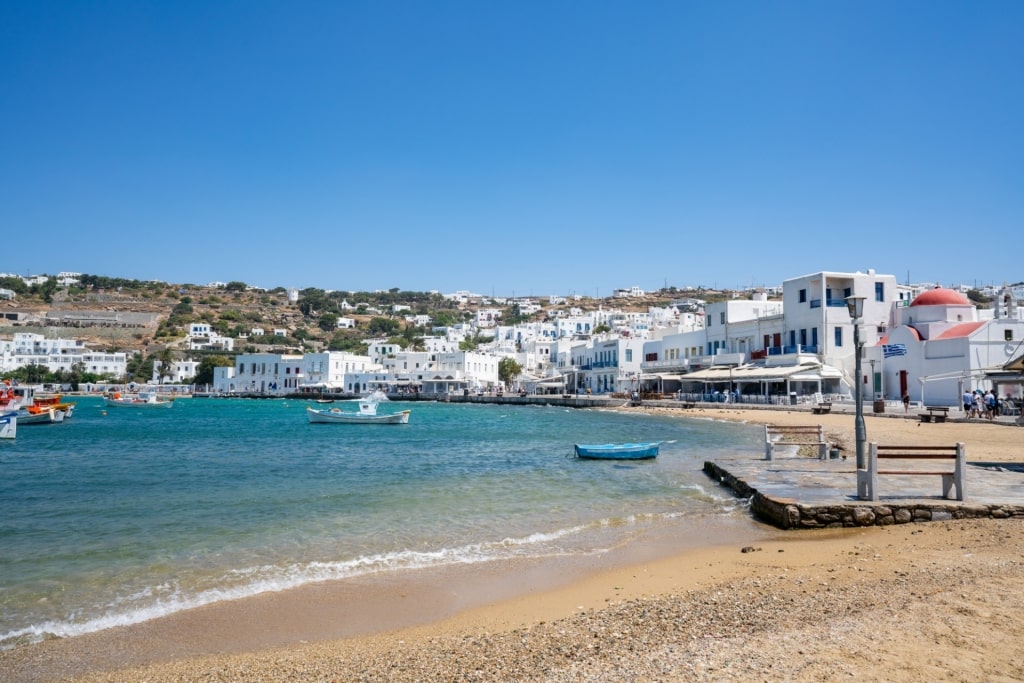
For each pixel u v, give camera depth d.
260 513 20.83
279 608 12.49
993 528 15.31
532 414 92.19
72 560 15.67
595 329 182.38
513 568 14.74
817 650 8.34
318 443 50.00
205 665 9.94
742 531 17.50
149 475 30.69
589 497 23.28
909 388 63.16
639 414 80.50
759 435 48.09
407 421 73.94
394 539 17.44
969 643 8.41
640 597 12.31
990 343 57.62
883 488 19.50
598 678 7.92
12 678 9.70
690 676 7.70
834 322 72.31
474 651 9.79
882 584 11.55
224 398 165.50
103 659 10.34
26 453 42.97
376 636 11.03
